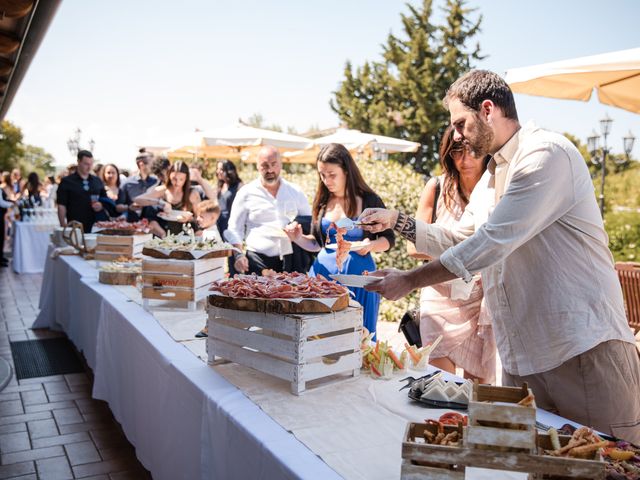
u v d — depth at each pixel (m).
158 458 2.36
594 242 1.72
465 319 2.66
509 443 1.05
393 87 31.31
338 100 33.72
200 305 3.19
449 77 30.56
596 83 3.56
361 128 32.28
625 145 9.43
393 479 1.25
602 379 1.70
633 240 10.84
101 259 4.50
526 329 1.78
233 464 1.62
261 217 4.24
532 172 1.60
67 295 5.04
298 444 1.43
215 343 2.07
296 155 13.28
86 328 4.02
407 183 7.74
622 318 1.75
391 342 5.47
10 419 3.72
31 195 10.99
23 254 10.09
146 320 2.83
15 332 5.89
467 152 2.57
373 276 1.75
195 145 9.77
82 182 6.79
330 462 1.32
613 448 1.25
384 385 1.89
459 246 1.61
